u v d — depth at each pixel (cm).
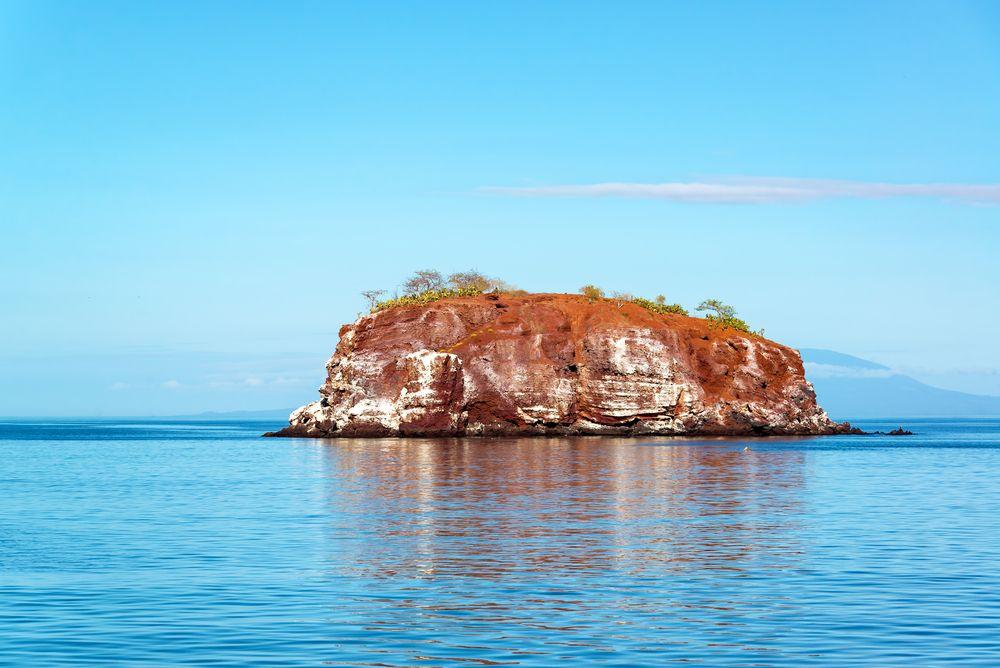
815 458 9219
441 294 15825
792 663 2094
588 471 7456
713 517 4566
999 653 2161
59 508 5072
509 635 2325
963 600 2680
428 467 7944
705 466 8025
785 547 3619
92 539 3872
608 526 4234
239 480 6856
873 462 8738
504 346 14462
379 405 14125
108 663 2108
